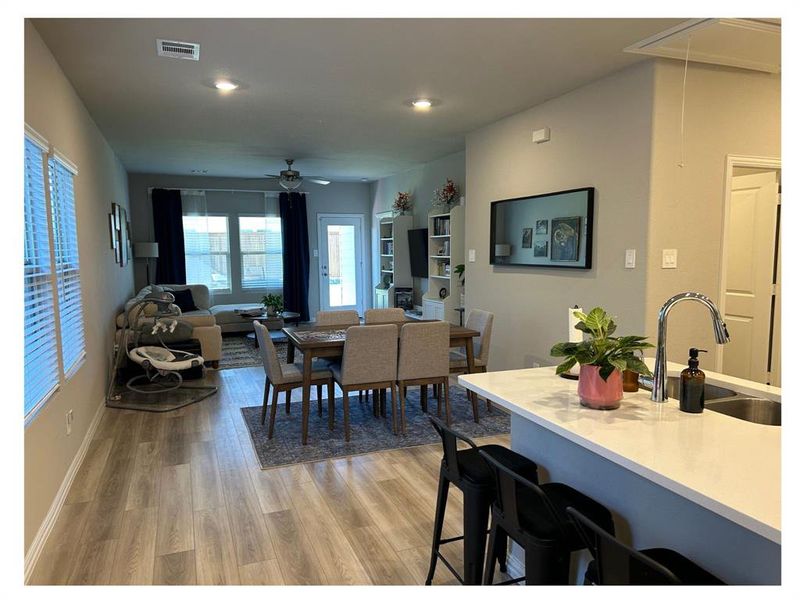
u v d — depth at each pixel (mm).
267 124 5090
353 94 4094
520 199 4664
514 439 2350
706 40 3041
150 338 5551
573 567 1976
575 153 4039
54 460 2756
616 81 3635
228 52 3180
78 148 3906
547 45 3111
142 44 3027
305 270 9695
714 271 3643
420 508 2852
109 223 5605
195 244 9062
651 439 1560
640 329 3541
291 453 3605
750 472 1327
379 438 3891
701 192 3555
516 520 1634
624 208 3625
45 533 2500
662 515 1616
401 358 3902
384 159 7281
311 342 3809
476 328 4562
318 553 2426
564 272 4219
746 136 3637
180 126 5137
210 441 3836
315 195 9875
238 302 9422
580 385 1903
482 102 4344
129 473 3283
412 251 8039
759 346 4016
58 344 2867
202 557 2389
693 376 1797
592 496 1908
